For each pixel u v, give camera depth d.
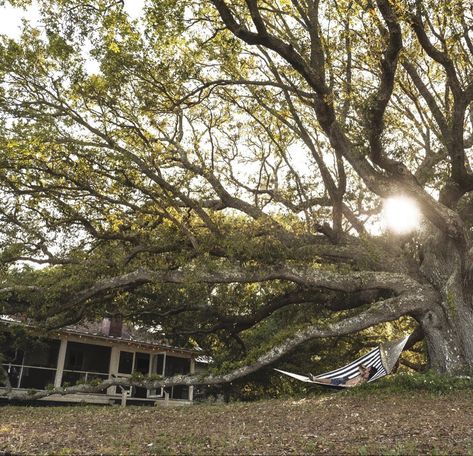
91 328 29.81
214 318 23.73
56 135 16.53
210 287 22.89
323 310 23.41
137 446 7.87
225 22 14.41
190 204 18.59
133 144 18.52
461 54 17.53
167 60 17.80
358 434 8.30
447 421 9.23
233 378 16.67
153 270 18.31
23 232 19.25
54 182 18.53
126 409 13.17
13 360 24.23
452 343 16.34
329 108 16.61
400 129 21.75
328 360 25.42
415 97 20.11
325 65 18.02
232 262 18.12
